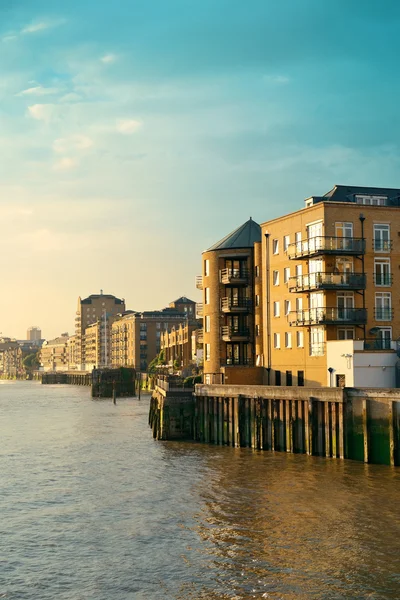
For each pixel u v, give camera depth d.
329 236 65.62
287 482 45.12
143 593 27.92
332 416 51.81
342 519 36.44
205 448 61.22
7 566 31.39
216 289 87.50
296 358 71.12
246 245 86.25
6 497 44.44
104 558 32.00
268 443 57.94
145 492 44.62
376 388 49.03
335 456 51.78
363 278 65.81
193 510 39.53
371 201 70.31
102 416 103.62
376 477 45.41
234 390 61.25
